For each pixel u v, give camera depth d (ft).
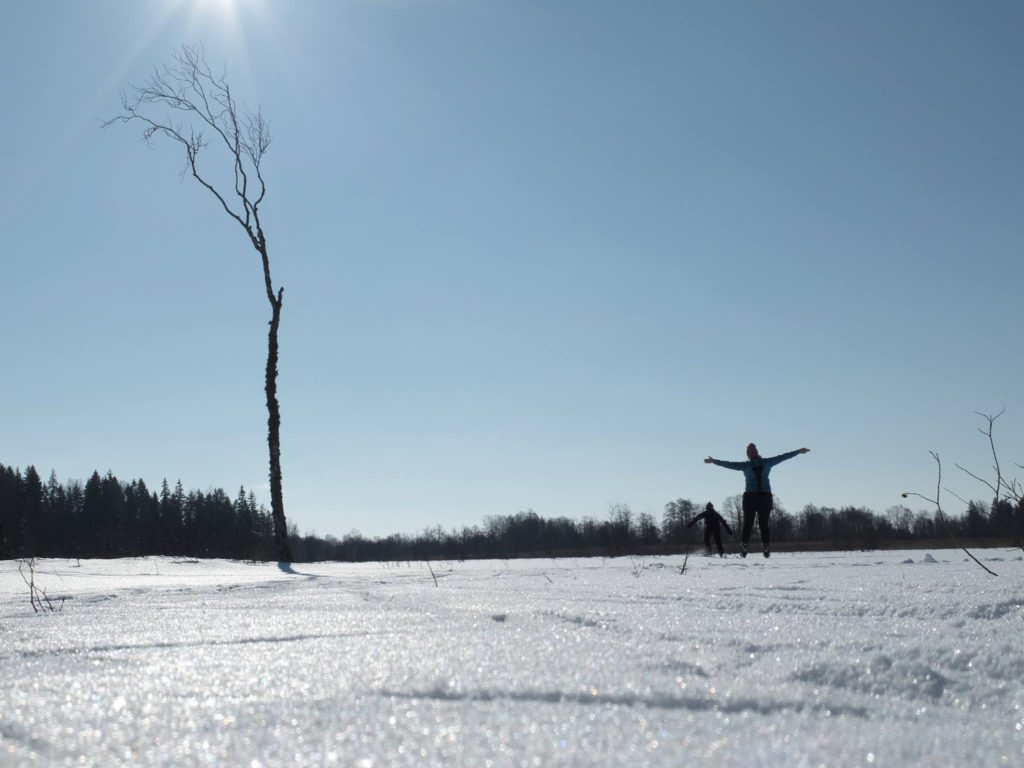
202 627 8.85
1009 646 6.70
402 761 3.78
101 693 5.24
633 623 8.41
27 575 26.81
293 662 6.28
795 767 3.73
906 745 4.11
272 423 51.93
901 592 11.20
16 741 4.18
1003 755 4.01
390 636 7.72
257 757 3.86
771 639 7.21
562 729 4.26
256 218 55.01
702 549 52.29
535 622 8.80
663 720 4.47
